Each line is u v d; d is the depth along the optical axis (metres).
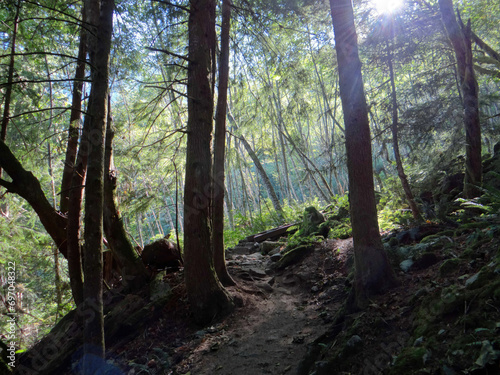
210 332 5.16
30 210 11.99
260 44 7.94
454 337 2.70
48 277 12.10
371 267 4.28
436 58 7.57
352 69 4.42
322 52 9.65
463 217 5.66
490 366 2.25
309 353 3.83
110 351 5.29
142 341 5.34
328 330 4.12
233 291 6.04
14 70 6.37
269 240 10.21
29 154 7.12
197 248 5.56
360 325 3.67
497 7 9.83
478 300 2.87
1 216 9.35
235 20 7.47
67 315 6.45
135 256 6.91
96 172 4.20
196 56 5.57
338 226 8.11
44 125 8.30
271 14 7.30
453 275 3.72
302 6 6.98
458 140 6.70
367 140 4.43
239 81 8.54
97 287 4.02
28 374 5.39
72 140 7.26
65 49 9.02
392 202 8.45
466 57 6.18
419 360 2.67
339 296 5.26
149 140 8.96
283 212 12.67
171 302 5.93
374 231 4.36
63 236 6.40
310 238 7.89
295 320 5.04
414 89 7.13
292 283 6.52
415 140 7.05
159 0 5.43
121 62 6.91
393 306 3.77
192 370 4.34
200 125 5.53
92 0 5.69
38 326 10.24
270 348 4.41
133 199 7.29
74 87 6.86
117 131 7.50
